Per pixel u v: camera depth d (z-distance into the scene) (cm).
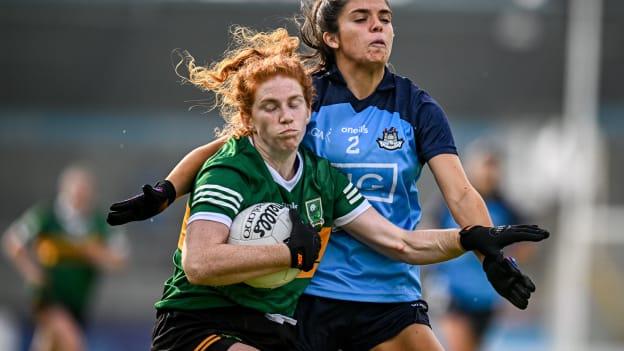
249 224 1581
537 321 5512
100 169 7906
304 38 1842
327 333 1784
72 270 4203
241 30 2097
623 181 7744
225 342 1586
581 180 5944
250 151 1628
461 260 3675
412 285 1822
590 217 5491
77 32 7875
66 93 8100
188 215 1673
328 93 1794
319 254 1716
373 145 1758
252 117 1622
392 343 1789
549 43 7706
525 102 8075
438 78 8000
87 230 4219
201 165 1705
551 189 7662
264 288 1631
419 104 1775
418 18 7506
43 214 4200
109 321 5812
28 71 8031
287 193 1647
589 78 6366
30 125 7988
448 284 3697
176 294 1647
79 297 4225
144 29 7762
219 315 1631
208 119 7956
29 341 5094
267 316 1655
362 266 1778
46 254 4200
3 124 7962
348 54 1766
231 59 1709
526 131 7944
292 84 1597
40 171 7988
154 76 8038
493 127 7962
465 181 1727
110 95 8081
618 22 7725
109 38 7875
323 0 1792
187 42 7869
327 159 1753
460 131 7931
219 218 1568
